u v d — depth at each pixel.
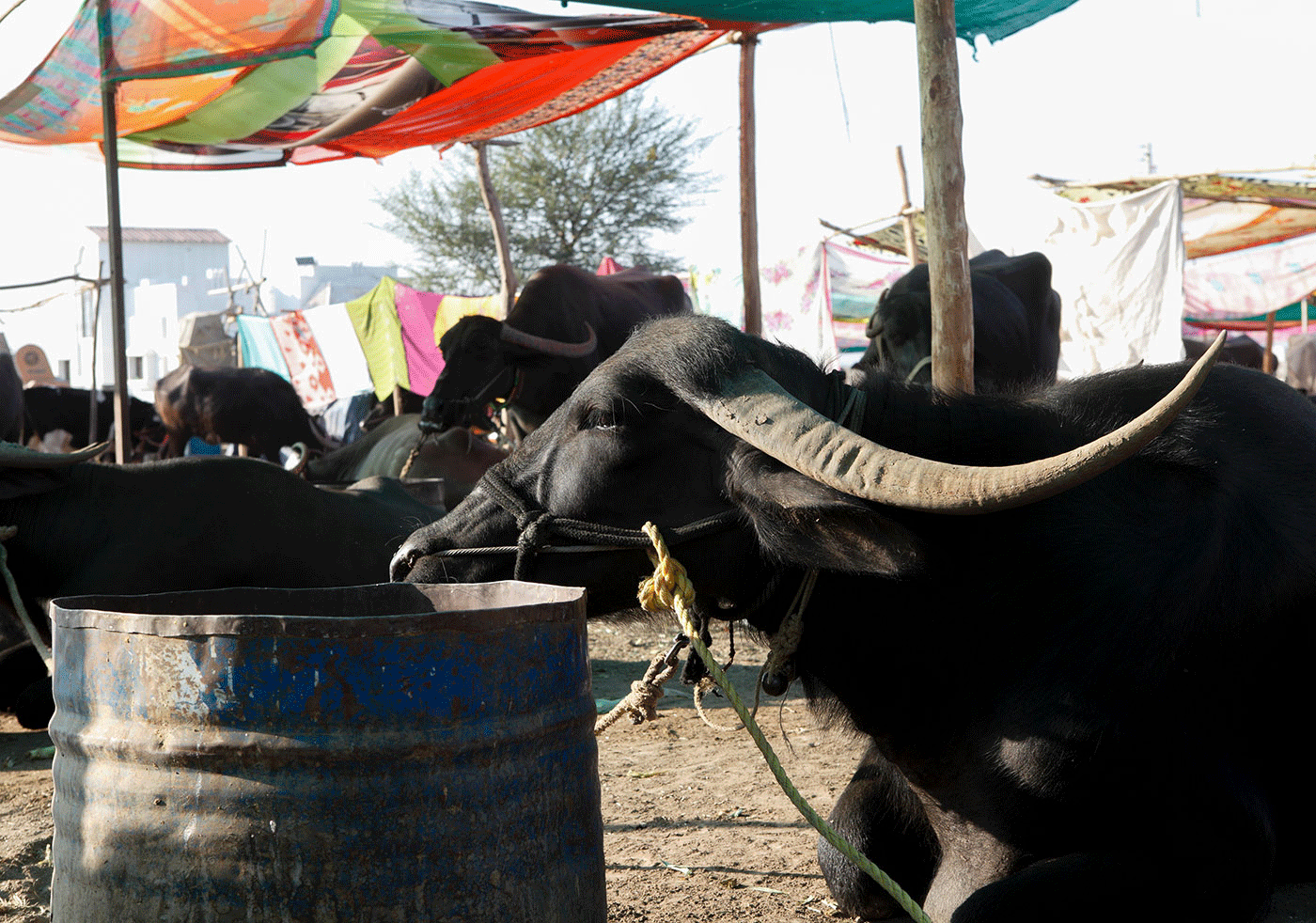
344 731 2.00
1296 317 24.66
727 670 7.13
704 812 4.50
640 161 33.00
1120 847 2.70
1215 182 13.32
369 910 2.00
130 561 5.54
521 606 2.15
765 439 2.69
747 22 7.75
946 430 2.97
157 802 2.06
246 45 7.43
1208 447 3.08
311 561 5.89
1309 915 3.25
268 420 17.11
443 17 7.46
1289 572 3.06
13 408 12.95
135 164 10.96
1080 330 11.48
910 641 2.93
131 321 44.34
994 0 6.83
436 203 34.06
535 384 10.70
